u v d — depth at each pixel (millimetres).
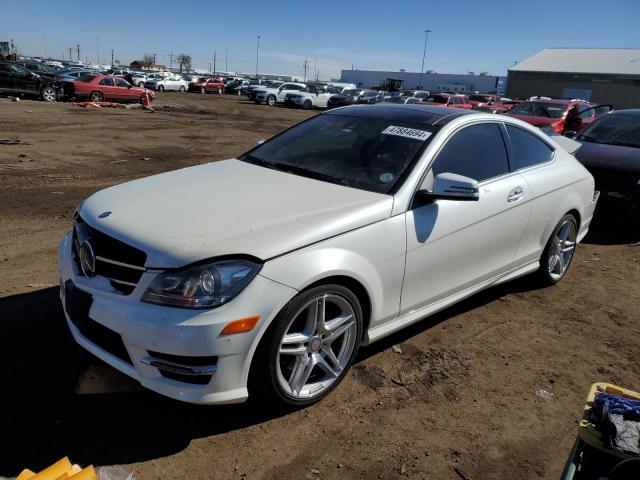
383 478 2539
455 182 3174
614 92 52094
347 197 3160
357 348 3141
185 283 2473
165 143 13086
